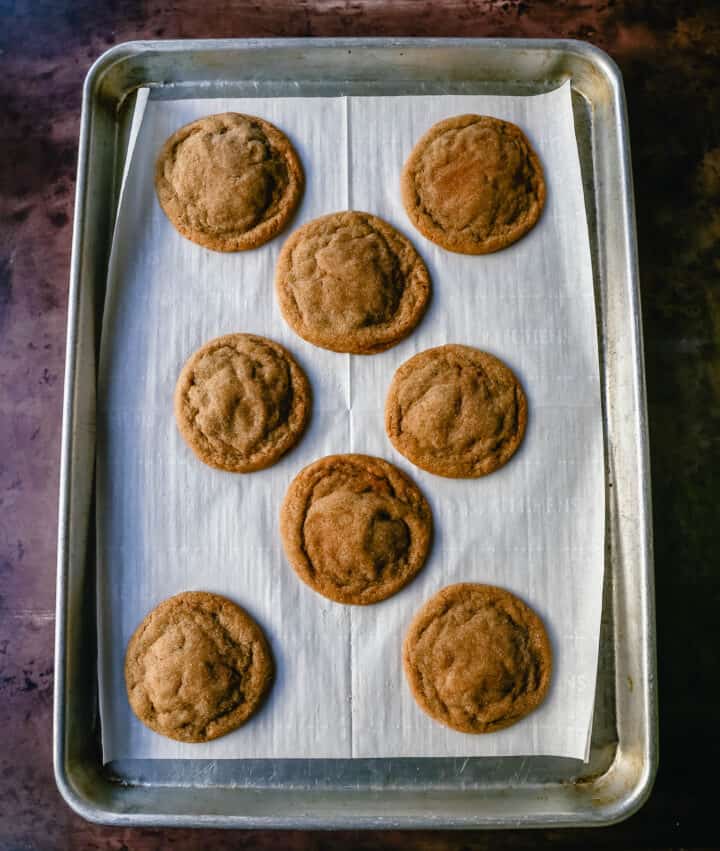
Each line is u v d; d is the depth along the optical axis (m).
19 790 0.54
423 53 0.55
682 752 0.54
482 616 0.52
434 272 0.55
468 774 0.51
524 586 0.52
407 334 0.54
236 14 0.60
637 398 0.52
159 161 0.55
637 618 0.51
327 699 0.51
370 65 0.56
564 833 0.53
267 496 0.53
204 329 0.54
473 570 0.52
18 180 0.59
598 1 0.60
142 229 0.55
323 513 0.52
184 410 0.53
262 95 0.56
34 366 0.57
